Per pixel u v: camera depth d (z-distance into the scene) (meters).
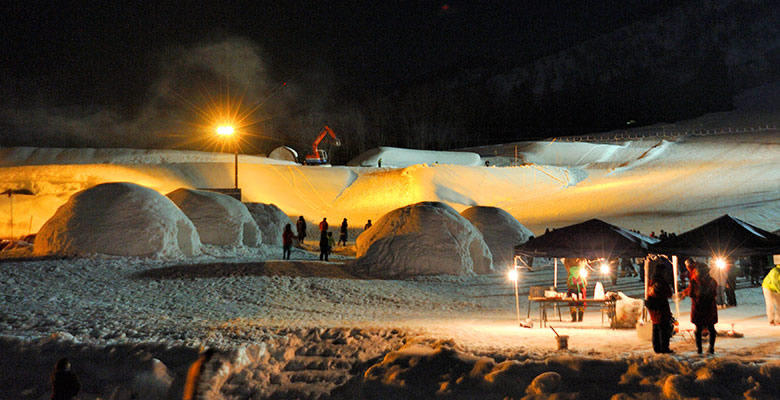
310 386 8.93
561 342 9.62
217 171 57.16
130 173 53.44
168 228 22.17
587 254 11.92
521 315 14.97
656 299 9.38
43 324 12.00
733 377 7.39
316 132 135.25
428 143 142.50
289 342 10.55
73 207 21.78
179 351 9.62
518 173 62.28
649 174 59.25
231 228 26.77
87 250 20.80
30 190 47.09
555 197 53.62
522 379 7.92
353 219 50.31
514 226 26.33
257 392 8.92
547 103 156.12
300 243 32.59
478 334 11.25
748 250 10.98
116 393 8.95
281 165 62.06
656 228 37.50
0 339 10.20
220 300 15.86
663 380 7.52
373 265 21.31
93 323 12.18
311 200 55.56
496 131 151.25
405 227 22.00
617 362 8.02
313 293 17.27
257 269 20.16
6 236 36.72
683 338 11.04
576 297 13.32
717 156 63.94
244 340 10.46
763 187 45.25
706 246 11.20
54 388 7.31
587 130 148.62
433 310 15.59
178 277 18.64
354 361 9.65
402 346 10.02
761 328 12.07
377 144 139.75
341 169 63.38
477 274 21.97
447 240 21.59
